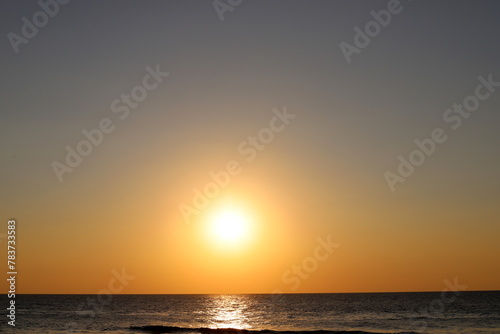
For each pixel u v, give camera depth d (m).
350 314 119.25
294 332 75.31
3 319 104.50
